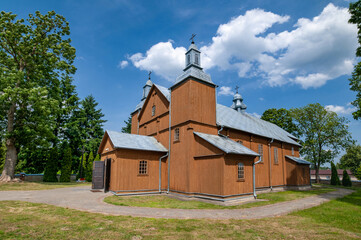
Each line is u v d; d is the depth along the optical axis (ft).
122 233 23.57
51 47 84.64
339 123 129.49
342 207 45.06
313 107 133.49
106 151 64.49
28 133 76.28
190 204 44.14
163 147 64.49
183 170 55.42
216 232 24.81
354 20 54.85
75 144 129.08
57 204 39.29
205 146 52.44
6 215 30.14
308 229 27.14
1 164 114.52
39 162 122.93
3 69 75.05
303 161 91.76
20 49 78.23
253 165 55.83
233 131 67.67
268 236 23.99
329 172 230.07
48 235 22.57
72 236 22.41
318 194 69.82
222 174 47.24
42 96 77.25
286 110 146.00
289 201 51.93
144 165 59.31
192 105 56.90
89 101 153.58
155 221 28.96
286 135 103.96
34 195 50.39
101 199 46.44
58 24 87.25
